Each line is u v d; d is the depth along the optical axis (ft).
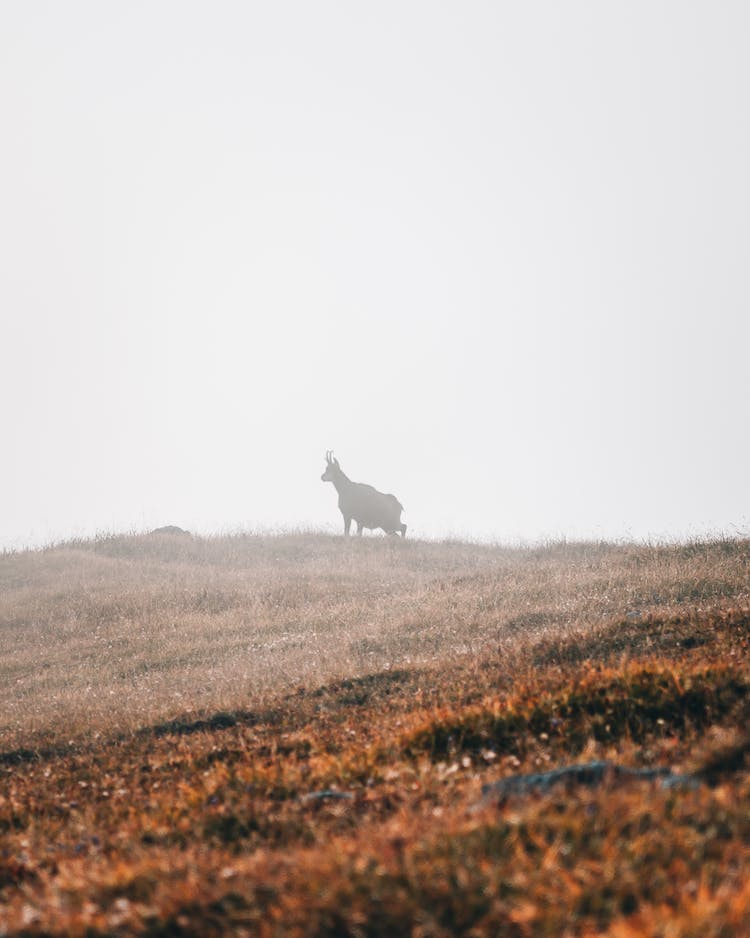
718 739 86.63
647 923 52.95
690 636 172.04
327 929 59.00
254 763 115.03
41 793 131.03
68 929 64.28
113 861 82.43
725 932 51.75
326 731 139.95
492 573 343.67
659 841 63.21
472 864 62.13
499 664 178.29
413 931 57.16
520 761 102.78
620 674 120.26
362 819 84.12
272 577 404.57
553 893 57.77
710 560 291.38
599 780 81.00
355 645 254.27
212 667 266.16
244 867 69.21
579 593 275.59
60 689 262.88
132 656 296.71
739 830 64.80
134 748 156.97
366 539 513.45
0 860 92.32
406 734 114.83
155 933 63.00
